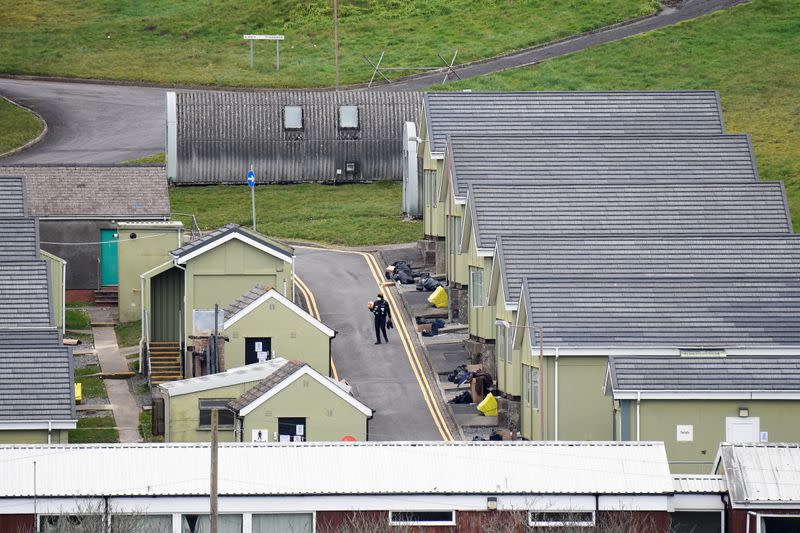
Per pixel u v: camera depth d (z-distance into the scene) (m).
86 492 176.25
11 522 175.62
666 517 181.00
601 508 180.25
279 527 179.00
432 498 179.25
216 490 160.75
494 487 180.00
